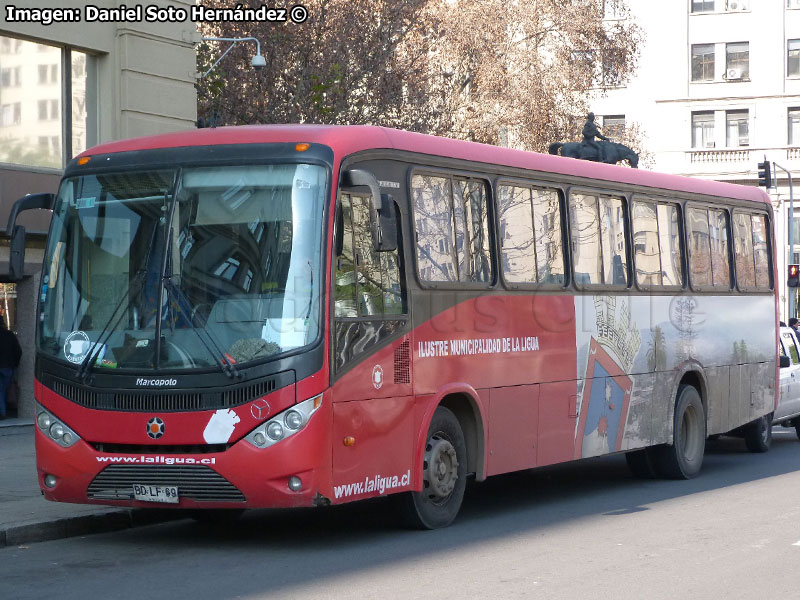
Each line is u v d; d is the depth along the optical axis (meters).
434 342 12.95
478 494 16.98
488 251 14.07
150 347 11.49
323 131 11.88
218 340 11.33
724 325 19.91
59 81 23.88
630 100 68.62
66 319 11.96
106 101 24.58
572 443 15.56
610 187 16.72
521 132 46.00
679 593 9.73
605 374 16.34
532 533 13.00
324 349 11.29
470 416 13.72
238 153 11.77
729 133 67.38
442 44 45.19
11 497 14.53
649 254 17.67
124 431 11.48
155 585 10.15
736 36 66.94
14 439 21.61
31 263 23.45
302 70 35.38
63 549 12.08
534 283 14.84
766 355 21.55
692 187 19.05
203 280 11.52
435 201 13.21
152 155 12.07
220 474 11.19
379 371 12.07
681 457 18.41
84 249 12.05
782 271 65.81
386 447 12.16
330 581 10.27
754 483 17.86
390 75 37.66
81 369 11.69
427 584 10.09
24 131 23.17
